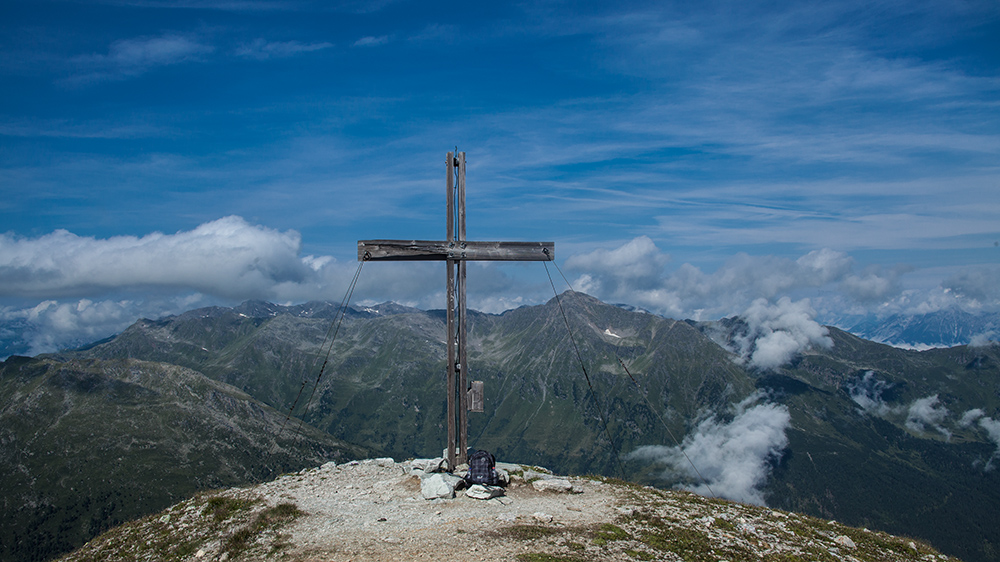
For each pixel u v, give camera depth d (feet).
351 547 57.21
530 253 91.91
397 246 88.07
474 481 83.15
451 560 53.16
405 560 53.31
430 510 72.02
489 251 90.89
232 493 83.30
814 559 61.77
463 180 91.45
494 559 53.36
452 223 90.74
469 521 66.33
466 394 90.84
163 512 77.30
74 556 66.39
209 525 68.33
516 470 92.48
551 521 66.64
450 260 90.99
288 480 90.33
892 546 71.56
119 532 71.51
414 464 92.07
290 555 55.42
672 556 57.47
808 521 80.48
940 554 71.31
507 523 65.51
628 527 65.67
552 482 85.87
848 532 76.28
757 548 63.05
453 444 89.71
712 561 57.41
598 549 57.47
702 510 76.84
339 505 74.95
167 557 60.39
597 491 86.33
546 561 52.75
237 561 55.47
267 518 67.72
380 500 77.41
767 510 83.76
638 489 89.15
